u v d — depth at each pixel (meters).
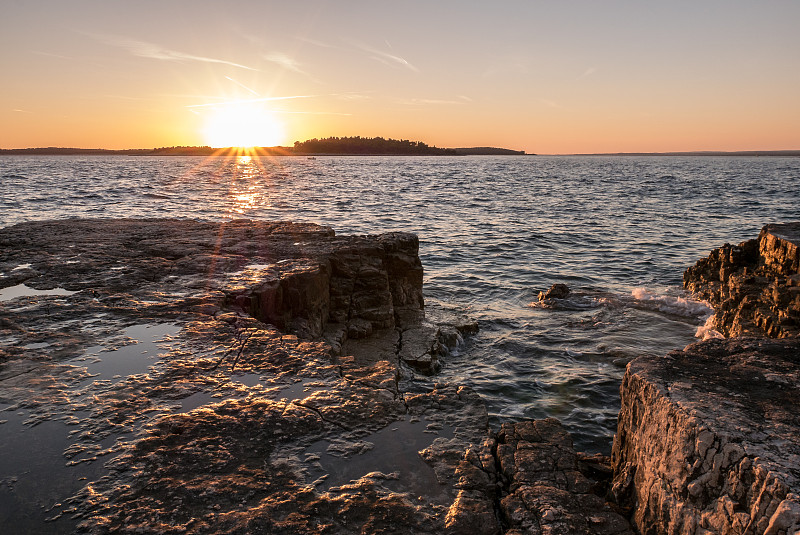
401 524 3.25
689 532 3.30
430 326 10.65
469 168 138.62
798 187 60.25
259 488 3.46
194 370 5.07
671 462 3.54
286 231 12.65
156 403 4.43
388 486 3.61
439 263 19.80
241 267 8.98
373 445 4.08
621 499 4.11
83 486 3.39
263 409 4.41
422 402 4.81
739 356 4.45
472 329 11.55
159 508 3.22
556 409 8.05
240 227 13.23
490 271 18.53
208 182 68.44
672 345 10.85
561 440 4.67
